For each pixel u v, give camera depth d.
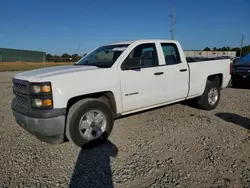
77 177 3.02
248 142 4.01
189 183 2.83
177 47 5.32
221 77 6.43
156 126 4.89
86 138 3.82
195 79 5.59
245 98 7.76
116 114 4.27
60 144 4.04
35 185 2.86
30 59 57.47
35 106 3.47
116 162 3.39
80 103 3.74
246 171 3.08
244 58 10.59
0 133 4.59
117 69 4.21
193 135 4.36
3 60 54.03
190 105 6.57
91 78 3.84
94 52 5.14
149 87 4.66
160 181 2.89
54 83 3.45
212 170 3.11
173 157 3.49
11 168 3.25
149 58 4.80
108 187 2.80
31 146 3.97
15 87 3.91
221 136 4.29
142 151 3.72
